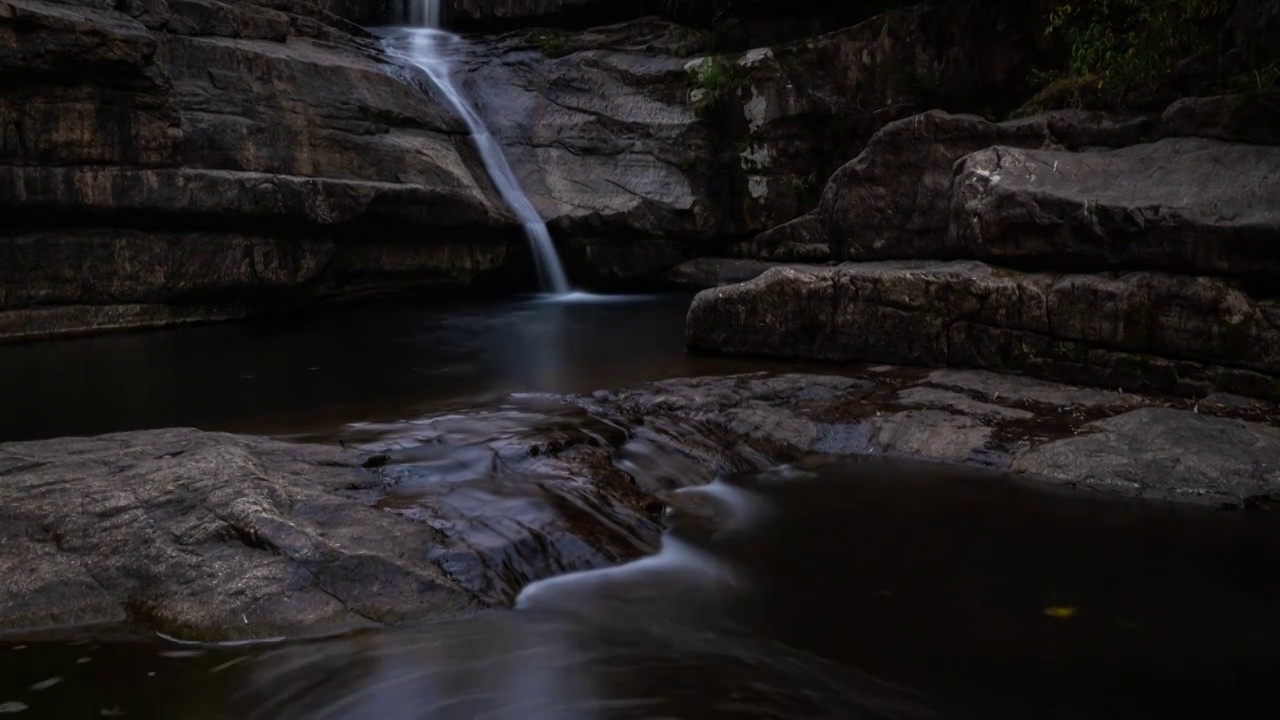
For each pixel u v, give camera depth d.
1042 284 7.30
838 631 3.86
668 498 5.41
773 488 5.66
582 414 6.45
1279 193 6.73
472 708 3.28
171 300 10.59
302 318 11.38
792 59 14.40
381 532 4.30
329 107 12.23
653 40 15.83
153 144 9.95
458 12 17.34
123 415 6.74
